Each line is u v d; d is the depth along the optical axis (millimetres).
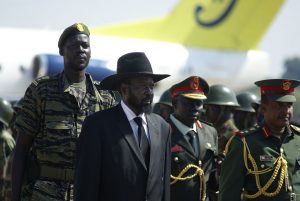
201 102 16906
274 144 13508
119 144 11891
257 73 73312
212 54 71625
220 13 73812
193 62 69312
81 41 14219
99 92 14742
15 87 57156
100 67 51531
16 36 58156
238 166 13578
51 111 14188
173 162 16609
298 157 13477
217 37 73438
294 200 13273
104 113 12250
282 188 13312
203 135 17141
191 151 16719
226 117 21500
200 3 74312
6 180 22156
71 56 14219
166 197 12289
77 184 11961
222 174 13883
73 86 14445
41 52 57969
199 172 16672
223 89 21781
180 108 16922
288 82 13156
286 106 13250
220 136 20812
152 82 12289
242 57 72875
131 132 12047
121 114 12203
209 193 17438
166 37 73438
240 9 73625
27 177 14516
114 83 12445
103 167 11875
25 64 57344
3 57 56781
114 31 71938
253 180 13555
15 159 14312
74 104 14312
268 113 13430
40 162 14234
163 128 12547
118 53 63469
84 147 12000
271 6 73625
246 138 13609
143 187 11844
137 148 11961
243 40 73750
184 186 16547
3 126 22219
